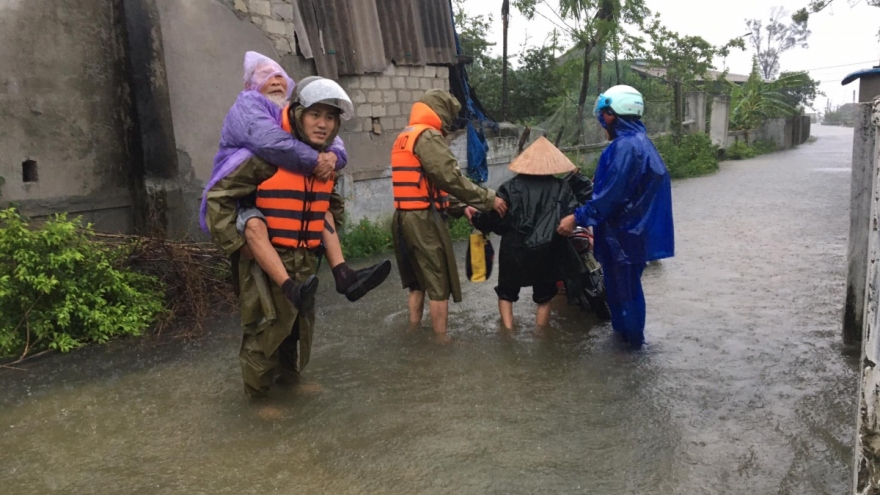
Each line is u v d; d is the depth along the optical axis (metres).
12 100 5.48
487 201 4.73
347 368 4.37
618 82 17.83
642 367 4.30
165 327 5.25
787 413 3.58
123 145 6.36
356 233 8.38
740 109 27.95
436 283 4.89
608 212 4.44
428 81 9.62
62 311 4.78
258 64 4.14
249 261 3.61
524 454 3.21
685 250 7.79
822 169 18.03
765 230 8.95
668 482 2.94
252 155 3.47
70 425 3.62
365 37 8.66
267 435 3.46
